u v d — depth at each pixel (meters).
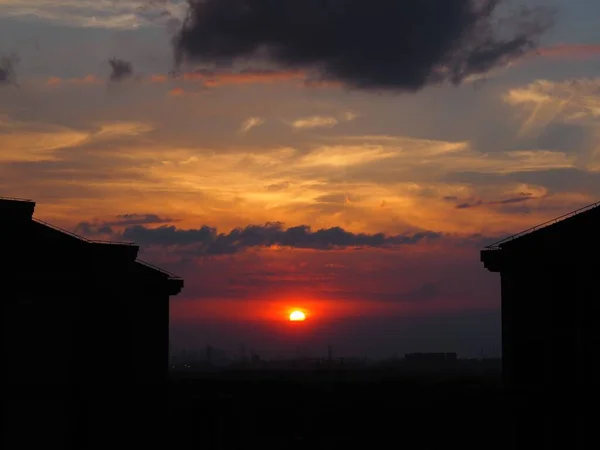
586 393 50.03
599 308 49.84
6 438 50.44
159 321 61.81
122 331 58.03
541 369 53.22
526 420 54.06
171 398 76.88
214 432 63.81
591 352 50.03
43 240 53.12
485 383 171.50
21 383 51.31
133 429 57.81
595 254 50.50
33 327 52.12
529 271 54.56
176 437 62.50
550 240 53.31
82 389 53.97
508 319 56.12
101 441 54.94
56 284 53.19
